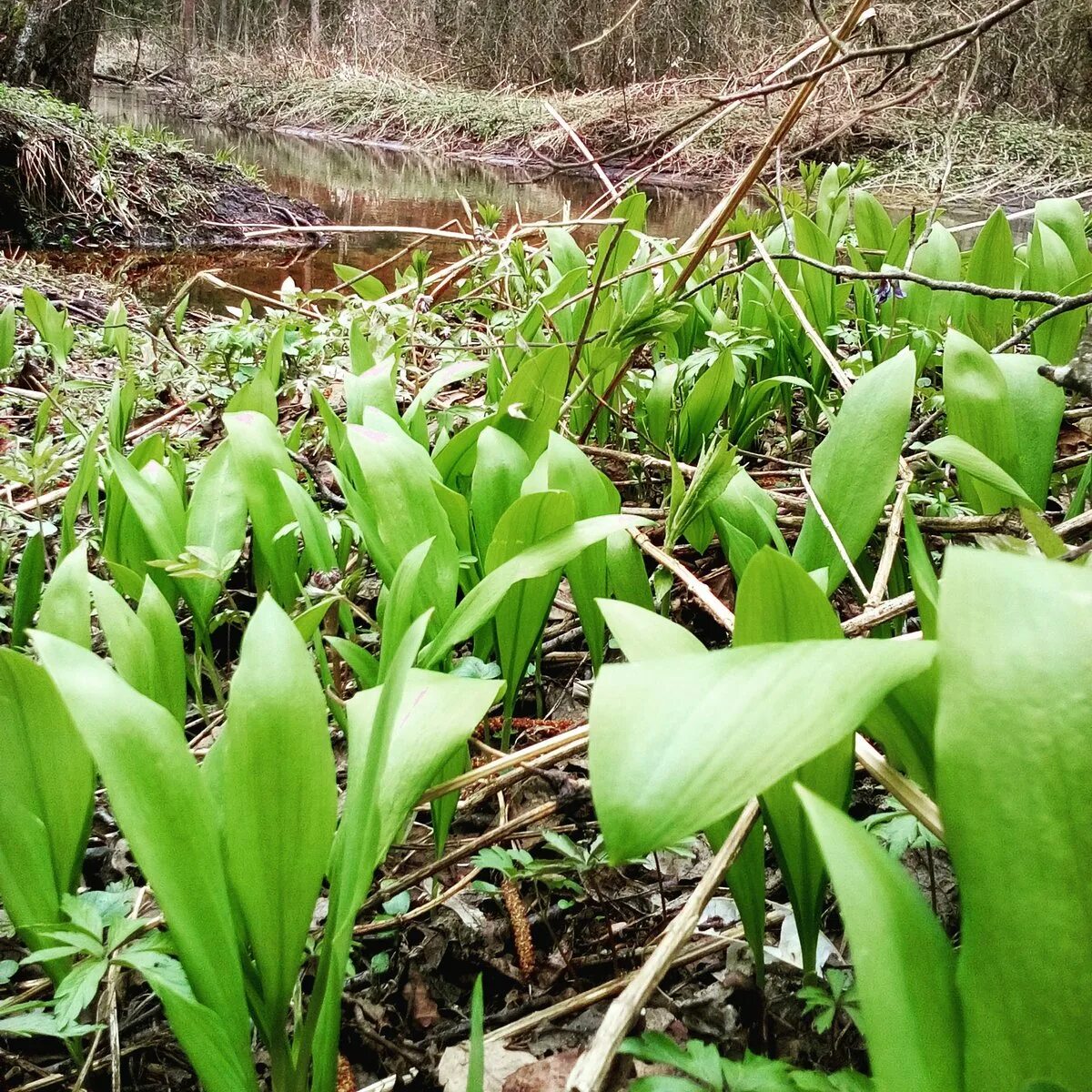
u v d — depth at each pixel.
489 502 1.25
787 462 1.83
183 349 2.84
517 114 14.07
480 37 17.09
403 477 1.13
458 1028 0.90
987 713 0.40
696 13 12.10
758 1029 0.84
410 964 0.98
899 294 2.08
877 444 1.05
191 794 0.62
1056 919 0.40
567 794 1.08
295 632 0.64
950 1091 0.40
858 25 1.77
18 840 0.74
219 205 7.48
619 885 1.06
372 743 0.61
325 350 2.53
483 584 0.96
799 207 3.06
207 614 1.28
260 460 1.29
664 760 0.43
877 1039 0.39
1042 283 2.05
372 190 9.23
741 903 0.77
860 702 0.45
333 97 17.06
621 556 1.14
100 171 6.88
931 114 9.85
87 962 0.71
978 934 0.41
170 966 0.71
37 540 1.24
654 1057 0.61
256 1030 0.87
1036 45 10.05
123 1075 0.86
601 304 2.18
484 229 3.15
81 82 10.20
